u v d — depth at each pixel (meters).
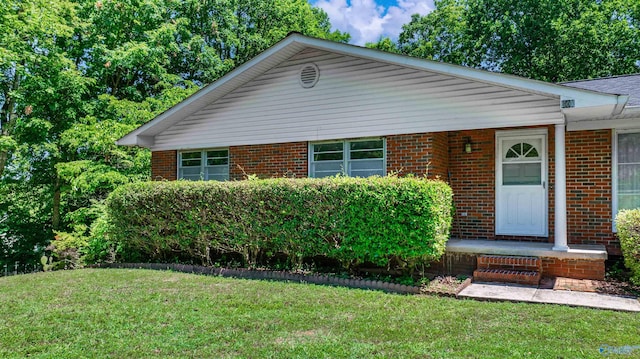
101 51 16.94
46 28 14.99
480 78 8.16
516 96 8.19
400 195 7.23
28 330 5.18
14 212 18.11
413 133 9.21
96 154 16.03
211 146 11.60
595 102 7.08
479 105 8.52
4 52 13.65
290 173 10.68
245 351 4.42
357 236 7.59
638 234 6.60
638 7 20.14
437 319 5.36
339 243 7.89
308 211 8.00
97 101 16.72
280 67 10.70
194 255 9.65
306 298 6.41
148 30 18.36
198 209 9.09
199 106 11.66
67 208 17.92
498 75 7.98
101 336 4.94
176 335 4.92
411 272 7.65
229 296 6.59
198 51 20.66
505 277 7.34
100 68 17.02
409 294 6.73
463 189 9.88
